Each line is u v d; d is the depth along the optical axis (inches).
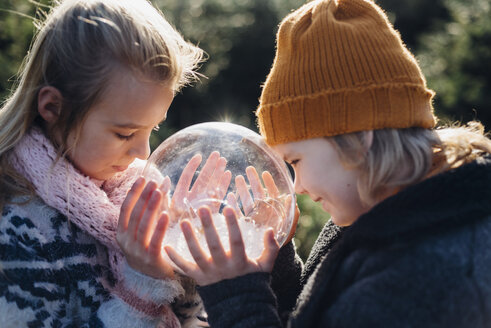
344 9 52.6
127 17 52.7
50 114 54.4
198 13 410.3
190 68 59.6
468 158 50.1
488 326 43.8
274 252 53.6
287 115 50.8
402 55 50.1
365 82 48.3
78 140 53.9
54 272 53.4
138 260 54.6
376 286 42.4
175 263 53.7
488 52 332.8
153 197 52.7
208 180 55.4
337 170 50.2
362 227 46.3
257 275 51.2
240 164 55.6
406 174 48.6
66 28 52.7
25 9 157.8
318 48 49.8
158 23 55.1
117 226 57.2
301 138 50.6
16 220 53.1
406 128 49.1
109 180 61.9
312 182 51.3
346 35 49.6
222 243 53.2
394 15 488.7
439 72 338.3
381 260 44.2
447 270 42.4
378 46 49.4
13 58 152.5
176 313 63.1
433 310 40.9
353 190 50.4
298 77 50.2
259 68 418.3
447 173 46.2
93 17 52.0
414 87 48.9
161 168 56.2
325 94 48.8
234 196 55.2
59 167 54.4
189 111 361.4
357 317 41.7
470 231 44.9
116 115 52.0
